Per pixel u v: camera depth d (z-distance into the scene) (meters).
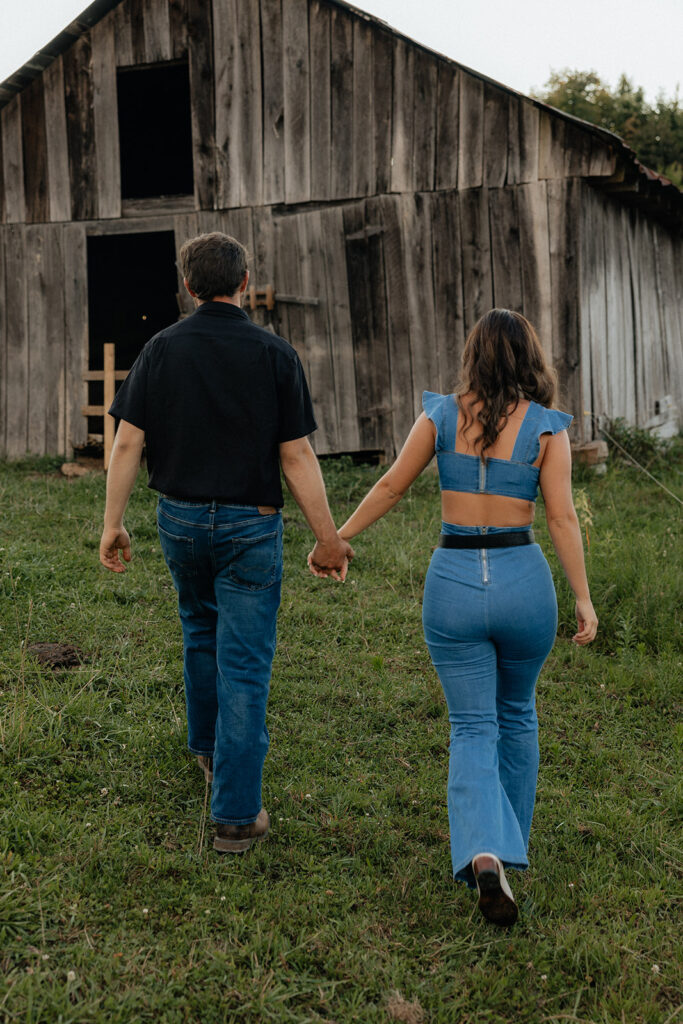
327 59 8.75
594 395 8.83
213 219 9.30
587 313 8.62
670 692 3.92
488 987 2.12
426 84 8.48
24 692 3.32
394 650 4.32
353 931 2.27
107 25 9.26
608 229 9.32
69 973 1.99
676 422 11.91
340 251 8.94
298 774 3.08
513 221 8.37
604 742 3.49
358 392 9.02
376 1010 2.00
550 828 2.86
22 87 9.52
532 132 8.20
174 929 2.22
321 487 2.61
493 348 2.38
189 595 2.72
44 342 9.72
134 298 14.30
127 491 2.61
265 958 2.13
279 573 2.60
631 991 2.11
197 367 2.50
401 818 2.84
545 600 2.34
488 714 2.34
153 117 12.36
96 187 9.49
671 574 5.02
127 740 3.13
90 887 2.32
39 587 4.57
